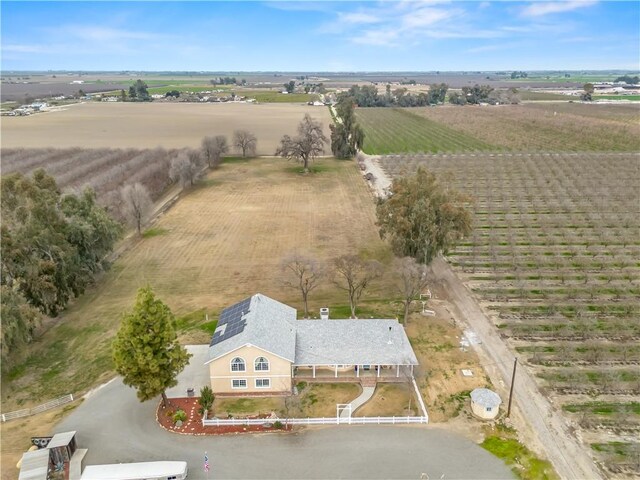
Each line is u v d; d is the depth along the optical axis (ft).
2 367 135.13
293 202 303.68
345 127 446.60
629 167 351.46
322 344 132.46
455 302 176.45
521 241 226.79
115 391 131.44
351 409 121.90
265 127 605.73
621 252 211.82
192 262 215.31
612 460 104.88
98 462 106.32
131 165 386.11
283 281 190.19
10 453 109.81
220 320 141.08
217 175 379.35
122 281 198.70
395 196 177.47
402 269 159.84
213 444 111.24
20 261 158.30
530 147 465.47
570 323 157.99
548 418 118.21
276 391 127.24
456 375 135.13
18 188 171.22
